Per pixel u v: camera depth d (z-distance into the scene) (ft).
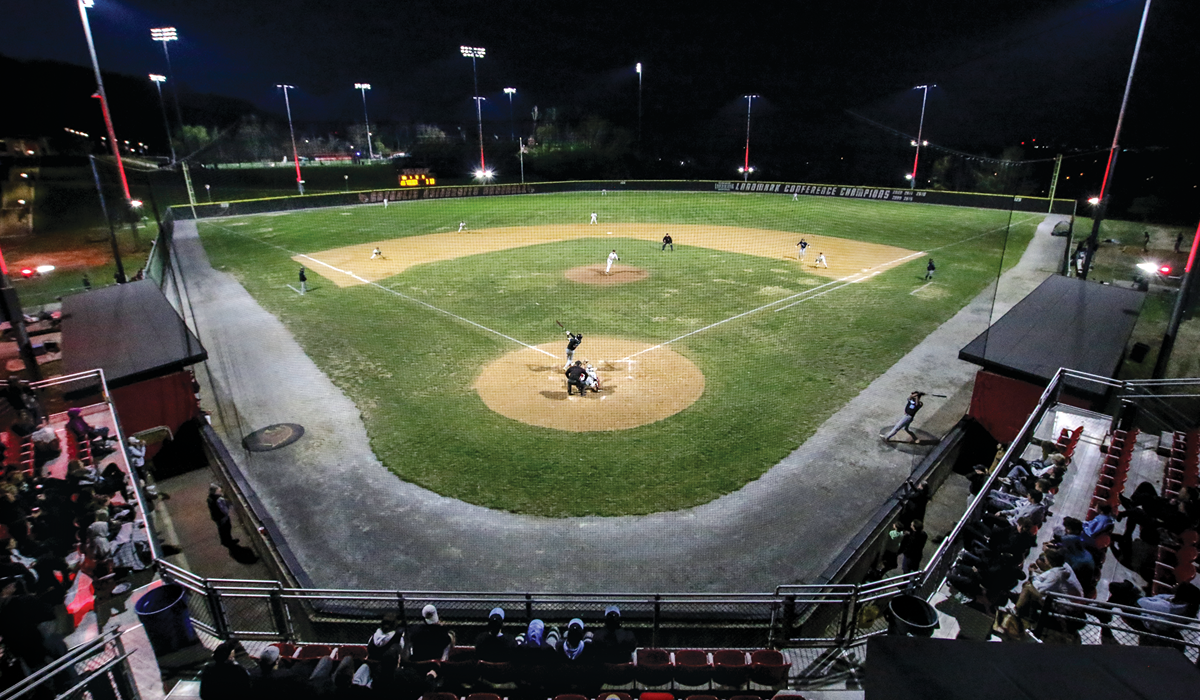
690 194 280.31
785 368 79.41
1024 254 147.64
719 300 109.50
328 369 80.48
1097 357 60.49
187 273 133.18
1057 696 13.76
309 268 136.46
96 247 165.68
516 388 73.87
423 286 120.06
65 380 59.06
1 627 28.32
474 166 370.32
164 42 232.94
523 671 31.04
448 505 52.08
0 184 230.89
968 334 91.97
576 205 242.37
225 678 26.66
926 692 14.02
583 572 44.34
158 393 63.00
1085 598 30.30
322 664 29.81
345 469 57.67
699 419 66.08
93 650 28.37
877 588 32.99
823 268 134.41
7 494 37.63
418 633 32.37
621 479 55.42
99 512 40.34
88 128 320.70
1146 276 114.21
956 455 61.72
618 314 101.40
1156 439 52.54
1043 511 38.37
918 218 207.21
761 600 35.06
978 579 34.94
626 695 28.73
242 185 325.83
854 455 59.16
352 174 341.82
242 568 47.06
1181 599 30.81
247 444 62.28
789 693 30.96
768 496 52.95
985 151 288.51
